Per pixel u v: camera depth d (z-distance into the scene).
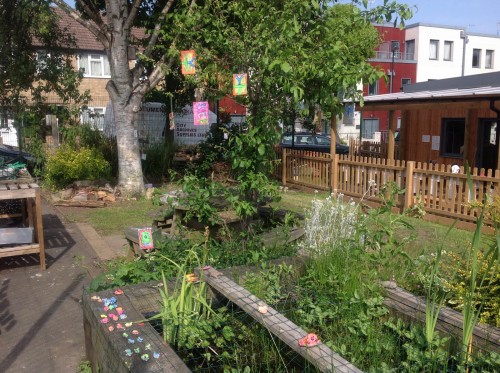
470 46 46.66
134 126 11.44
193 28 5.60
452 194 8.86
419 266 4.07
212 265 4.50
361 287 3.63
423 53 44.38
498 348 2.89
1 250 5.92
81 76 15.77
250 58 5.16
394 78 42.75
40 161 13.73
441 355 2.82
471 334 2.88
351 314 3.40
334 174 11.72
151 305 3.65
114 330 3.09
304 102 5.48
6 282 5.79
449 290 3.49
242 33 5.43
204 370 3.10
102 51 27.58
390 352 3.08
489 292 3.38
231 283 3.62
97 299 3.62
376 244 4.14
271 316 3.03
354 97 5.45
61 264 6.42
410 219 8.97
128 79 11.16
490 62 48.19
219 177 7.46
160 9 13.44
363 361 3.01
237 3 5.21
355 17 5.17
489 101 9.65
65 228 8.45
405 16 5.12
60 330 4.52
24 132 15.27
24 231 6.16
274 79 5.02
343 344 3.10
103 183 11.90
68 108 16.00
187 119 18.00
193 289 3.58
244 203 5.01
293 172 13.48
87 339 3.71
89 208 10.20
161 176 14.55
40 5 13.05
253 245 4.97
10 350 4.16
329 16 5.31
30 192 5.96
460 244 6.88
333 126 11.88
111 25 10.88
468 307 2.84
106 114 16.45
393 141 11.85
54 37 15.28
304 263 4.32
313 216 5.31
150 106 16.73
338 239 4.47
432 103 10.67
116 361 2.86
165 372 2.60
